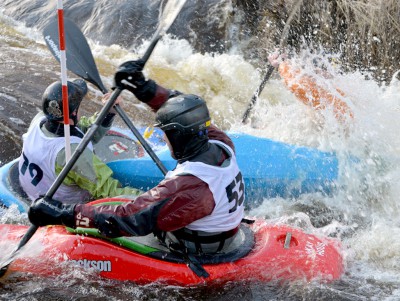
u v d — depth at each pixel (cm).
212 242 875
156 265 882
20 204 1096
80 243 903
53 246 911
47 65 1983
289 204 1270
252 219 1033
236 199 865
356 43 2288
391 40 2238
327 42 2336
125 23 2511
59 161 1044
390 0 2212
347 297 886
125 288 880
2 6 2777
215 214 843
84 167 1052
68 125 996
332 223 1209
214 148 845
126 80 880
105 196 1077
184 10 2469
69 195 1083
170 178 806
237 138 1295
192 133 805
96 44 2472
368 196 1276
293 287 888
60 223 835
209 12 2466
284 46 2341
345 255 998
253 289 881
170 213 799
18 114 1555
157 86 909
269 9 2436
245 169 1250
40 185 1080
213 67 2170
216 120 1870
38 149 1055
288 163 1265
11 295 870
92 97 1778
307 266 912
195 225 855
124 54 2281
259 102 1928
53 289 884
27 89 1727
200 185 804
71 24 1176
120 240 903
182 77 2111
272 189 1266
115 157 1262
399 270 993
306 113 1382
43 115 1113
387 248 1070
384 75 2231
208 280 878
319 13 2330
